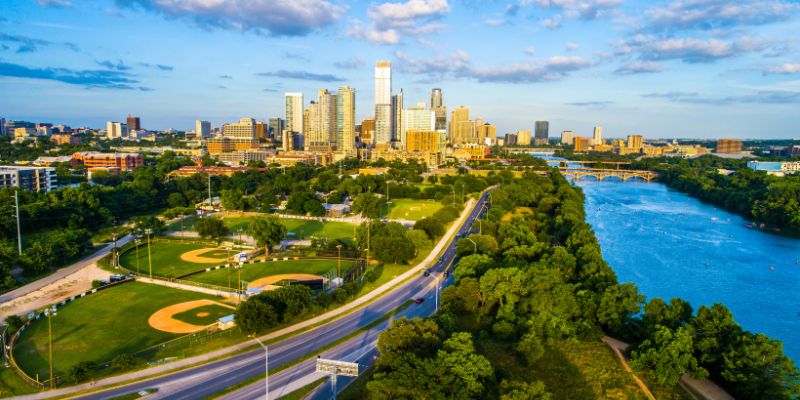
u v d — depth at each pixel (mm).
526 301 150750
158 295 187500
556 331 139375
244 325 145625
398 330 121250
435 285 199000
